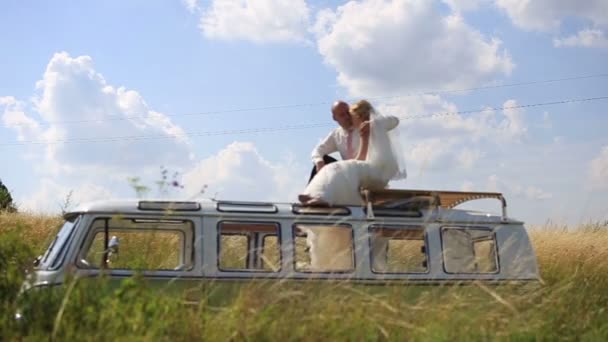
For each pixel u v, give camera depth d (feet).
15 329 19.48
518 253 26.43
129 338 18.20
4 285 21.20
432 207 26.32
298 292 21.58
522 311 24.14
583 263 37.37
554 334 23.95
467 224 26.09
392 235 25.44
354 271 24.38
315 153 29.48
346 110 28.81
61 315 18.88
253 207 24.54
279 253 23.93
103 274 21.02
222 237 25.00
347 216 25.11
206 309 20.97
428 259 25.27
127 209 23.39
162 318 19.38
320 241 25.59
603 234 46.73
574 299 27.45
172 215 23.52
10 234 22.95
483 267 26.14
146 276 22.72
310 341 20.26
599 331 24.95
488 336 21.94
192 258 23.27
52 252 23.53
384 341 21.38
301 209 25.03
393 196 26.09
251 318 20.29
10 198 60.29
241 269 23.45
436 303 22.81
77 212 23.72
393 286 23.63
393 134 28.14
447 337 21.18
